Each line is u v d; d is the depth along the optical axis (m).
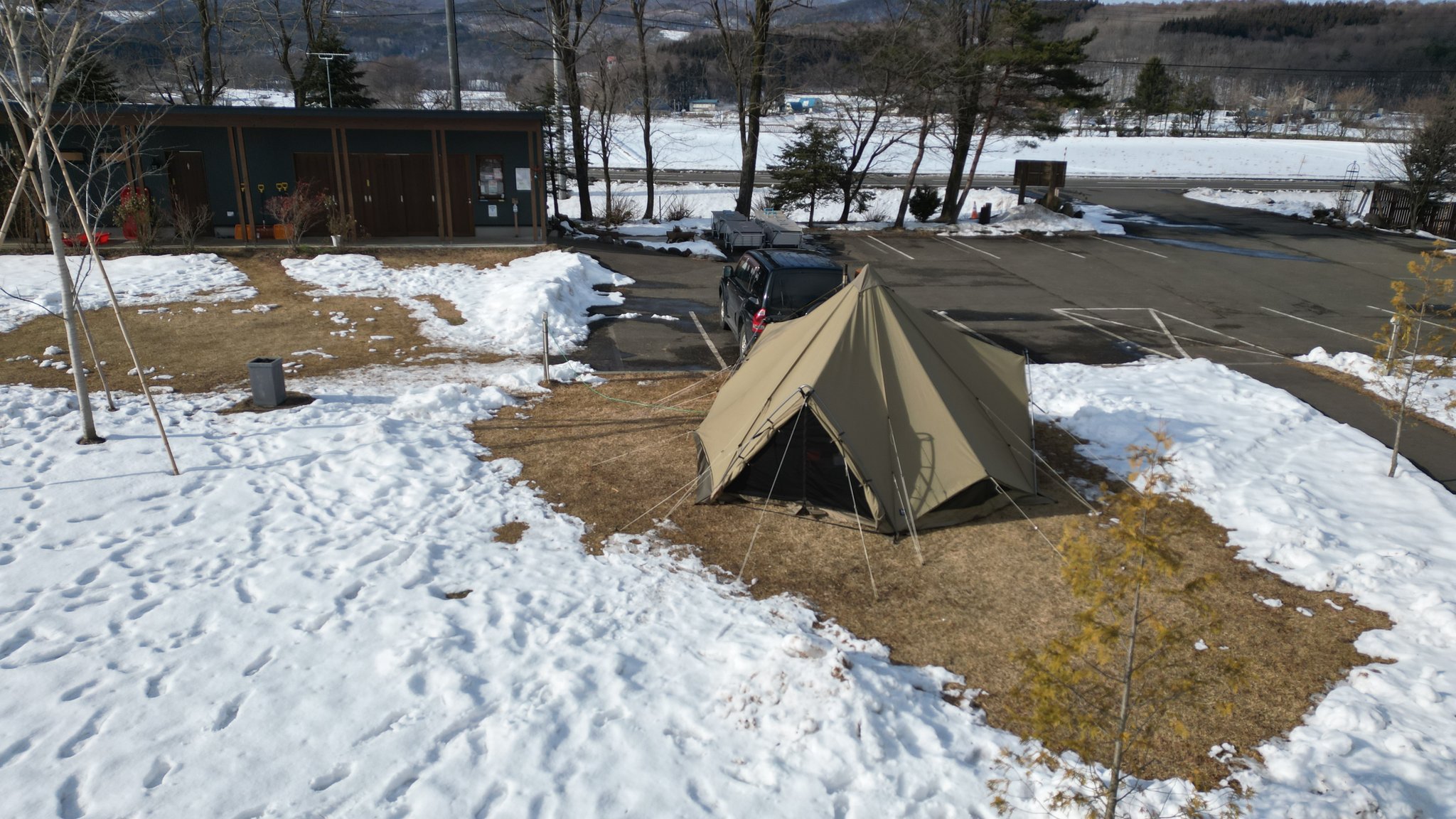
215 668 5.79
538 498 8.91
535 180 22.67
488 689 5.68
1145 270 23.66
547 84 31.08
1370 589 7.33
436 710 5.46
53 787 4.71
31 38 9.37
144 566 7.12
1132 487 9.09
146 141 20.89
